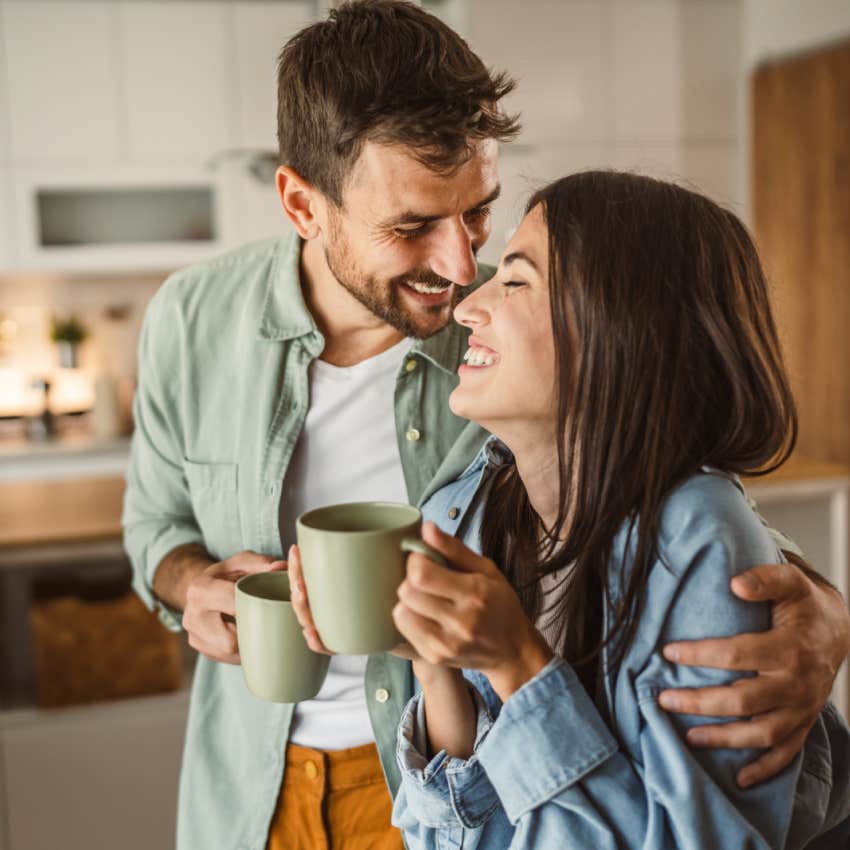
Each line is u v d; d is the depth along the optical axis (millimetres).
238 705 1309
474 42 4727
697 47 4980
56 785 2414
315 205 1181
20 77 4398
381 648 777
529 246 936
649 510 886
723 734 843
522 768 856
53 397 5070
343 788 1243
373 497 1292
